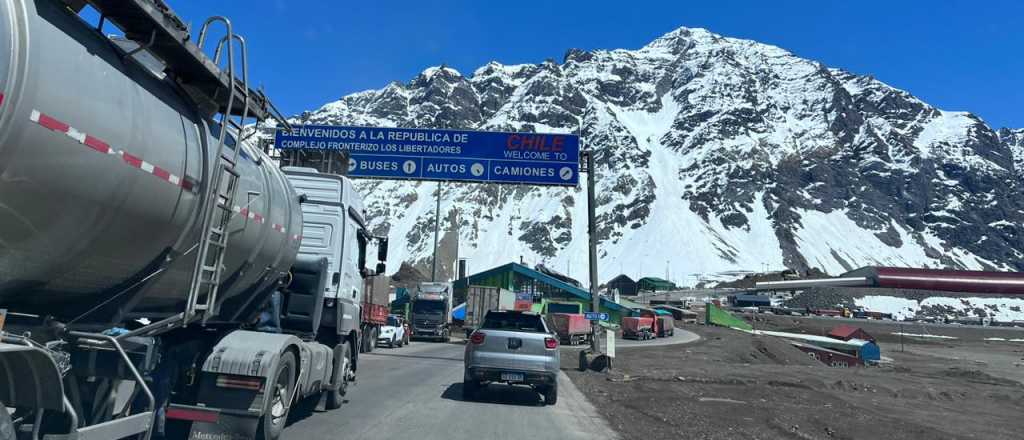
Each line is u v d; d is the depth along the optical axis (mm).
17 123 3619
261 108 6406
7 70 3525
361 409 10625
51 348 4570
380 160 26078
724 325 95750
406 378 16266
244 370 6781
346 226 10727
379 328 29688
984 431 12883
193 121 5664
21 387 4078
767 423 11461
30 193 3896
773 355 42781
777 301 171875
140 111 4781
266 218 7426
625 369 22797
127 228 4844
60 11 4113
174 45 4844
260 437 6871
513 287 77625
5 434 3678
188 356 6742
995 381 31125
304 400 10398
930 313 172625
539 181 25781
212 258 6105
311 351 8719
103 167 4348
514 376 11938
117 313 5426
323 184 10812
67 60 4031
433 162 25969
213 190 5688
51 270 4496
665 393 15609
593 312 26078
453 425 9539
